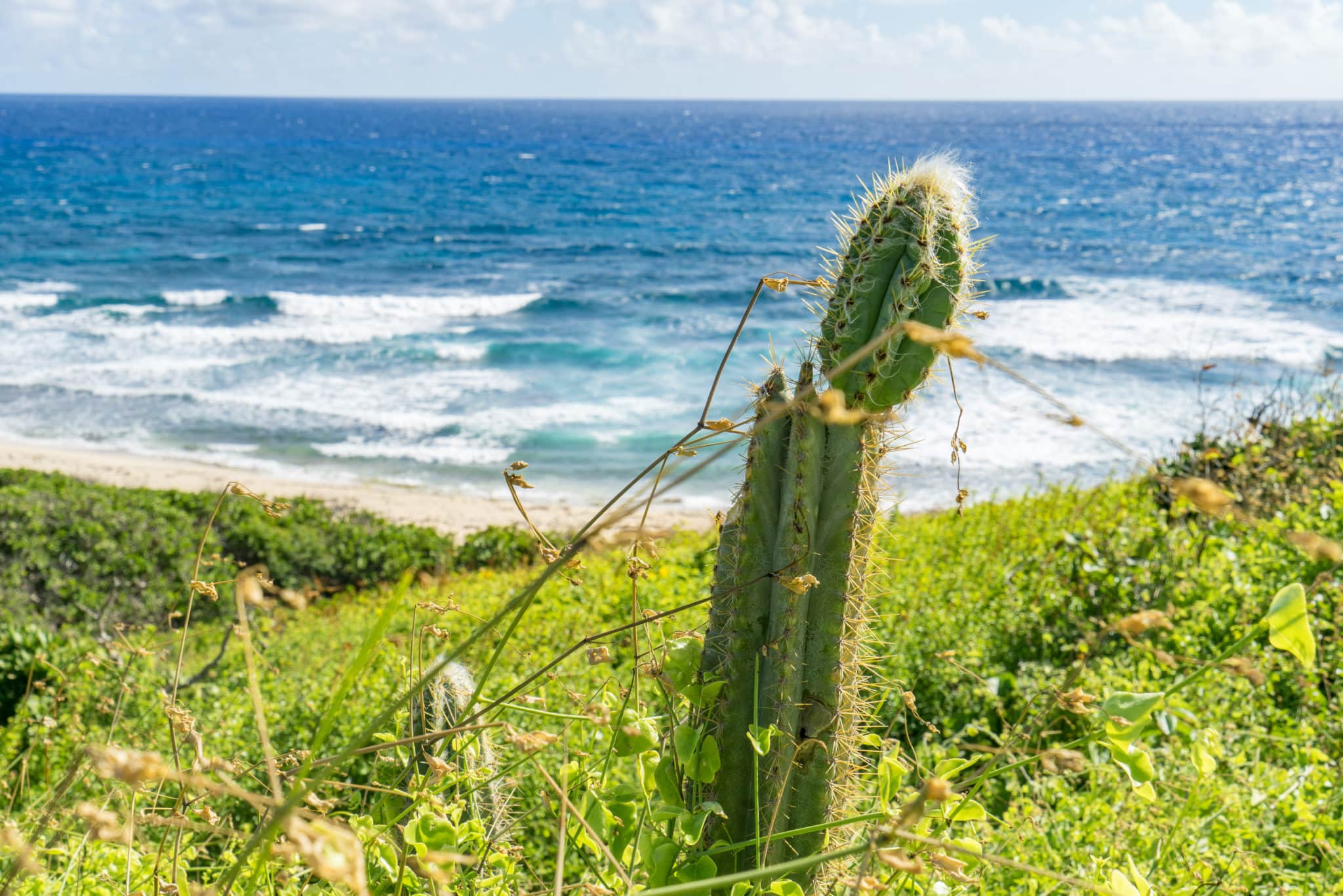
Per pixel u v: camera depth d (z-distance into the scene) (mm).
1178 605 5254
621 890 1721
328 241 73875
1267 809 2998
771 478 1968
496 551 17016
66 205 89125
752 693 1961
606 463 27328
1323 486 6500
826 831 1960
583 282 57406
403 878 1508
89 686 4395
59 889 1864
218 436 29547
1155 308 47031
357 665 1112
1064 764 1435
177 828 1488
